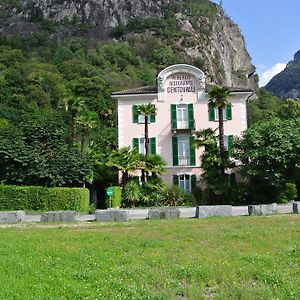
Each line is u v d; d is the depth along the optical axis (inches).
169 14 6732.3
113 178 1603.1
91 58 5002.5
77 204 1347.2
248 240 519.8
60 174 1461.6
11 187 1360.7
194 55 5718.5
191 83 1700.3
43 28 6663.4
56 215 948.0
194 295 314.0
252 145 1402.6
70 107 1753.2
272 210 980.6
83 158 1507.1
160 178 1572.3
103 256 435.2
